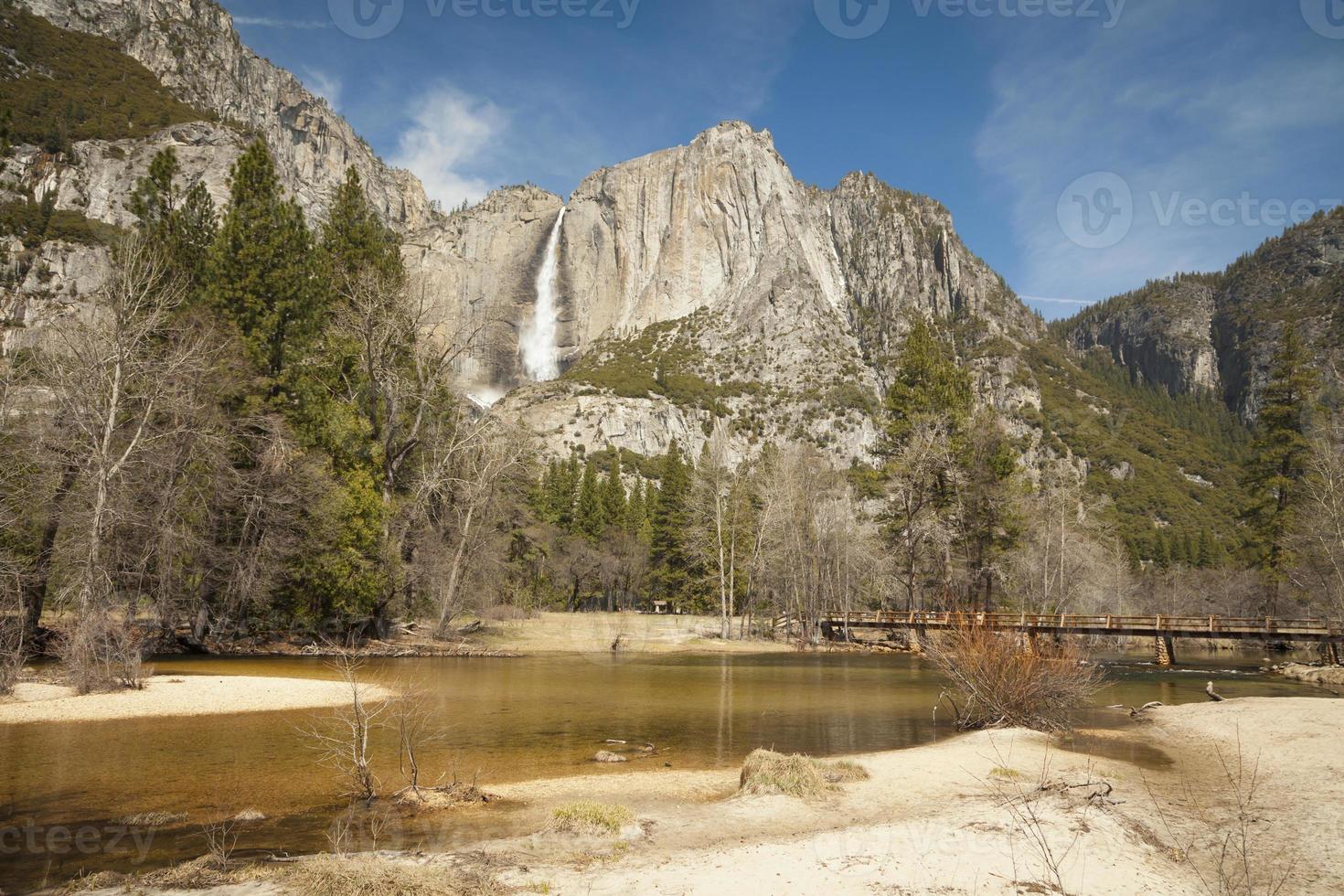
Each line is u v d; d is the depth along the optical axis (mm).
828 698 24359
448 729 17656
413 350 38094
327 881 7910
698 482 61219
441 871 8391
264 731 16078
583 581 77438
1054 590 52750
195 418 28922
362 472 35406
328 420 36000
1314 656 43844
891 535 51812
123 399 26484
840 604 56188
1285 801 12078
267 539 31641
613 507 91188
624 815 10656
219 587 32531
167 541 27906
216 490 31219
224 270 34625
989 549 47438
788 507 53156
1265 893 8164
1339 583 41688
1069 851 9312
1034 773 14062
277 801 11297
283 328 36312
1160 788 13055
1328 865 9062
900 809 11570
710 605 73250
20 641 23469
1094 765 14797
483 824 10570
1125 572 71188
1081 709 22062
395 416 36750
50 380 25422
